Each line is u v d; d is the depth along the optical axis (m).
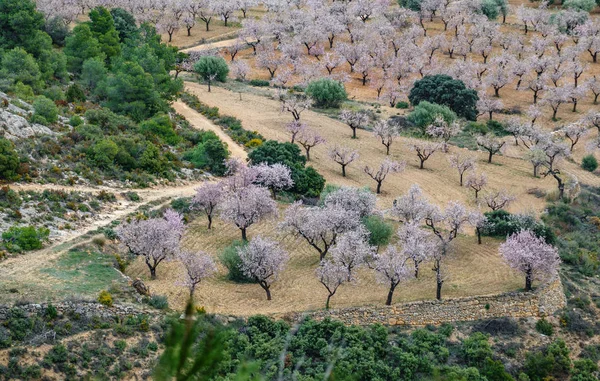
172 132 97.81
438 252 66.75
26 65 103.44
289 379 46.50
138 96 103.69
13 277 58.16
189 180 87.50
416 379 56.50
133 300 58.75
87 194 75.62
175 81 117.62
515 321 65.25
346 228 72.12
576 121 130.75
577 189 101.12
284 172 87.00
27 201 70.19
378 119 123.50
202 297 63.09
